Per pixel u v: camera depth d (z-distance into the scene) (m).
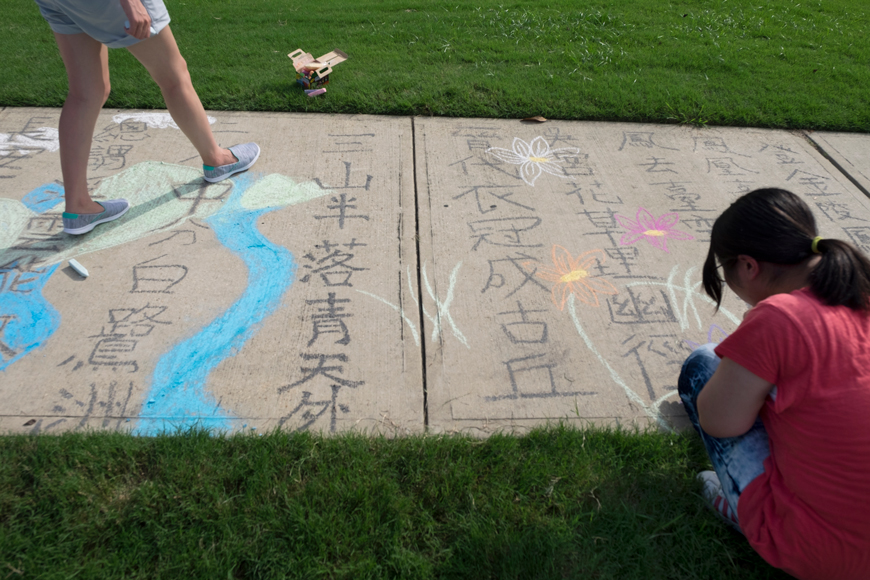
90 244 2.78
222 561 1.68
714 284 1.78
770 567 1.73
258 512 1.80
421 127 3.77
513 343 2.41
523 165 3.48
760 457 1.67
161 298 2.52
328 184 3.23
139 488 1.83
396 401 2.18
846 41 5.26
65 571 1.64
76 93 2.62
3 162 3.25
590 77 4.34
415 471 1.93
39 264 2.66
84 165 2.73
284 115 3.80
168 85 2.83
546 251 2.87
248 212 3.02
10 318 2.40
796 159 3.66
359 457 1.95
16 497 1.79
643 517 1.85
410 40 4.83
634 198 3.27
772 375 1.47
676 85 4.27
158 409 2.10
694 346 2.45
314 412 2.12
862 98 4.26
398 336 2.41
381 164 3.41
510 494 1.89
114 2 2.39
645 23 5.42
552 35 5.02
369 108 3.87
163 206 3.04
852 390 1.41
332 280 2.65
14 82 3.90
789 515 1.53
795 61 4.79
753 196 1.58
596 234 2.99
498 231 2.97
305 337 2.39
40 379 2.18
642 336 2.48
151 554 1.70
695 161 3.60
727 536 1.81
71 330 2.36
